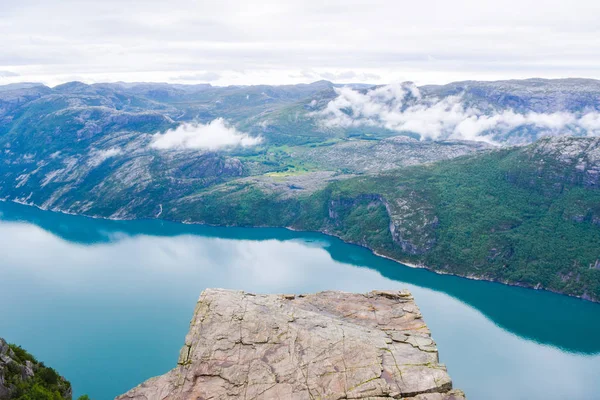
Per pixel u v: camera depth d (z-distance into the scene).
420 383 52.44
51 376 87.50
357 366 55.12
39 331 197.00
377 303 70.88
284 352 57.81
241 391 53.34
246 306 66.69
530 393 157.62
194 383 55.16
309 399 51.59
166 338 189.88
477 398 154.38
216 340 60.19
